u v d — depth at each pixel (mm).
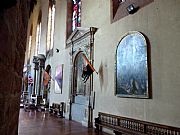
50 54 17219
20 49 1799
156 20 5871
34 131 7566
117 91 7301
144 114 5973
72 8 13922
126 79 6863
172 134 4969
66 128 8461
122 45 7238
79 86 10930
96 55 9141
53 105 14453
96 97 8812
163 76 5438
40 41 21609
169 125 5094
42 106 16766
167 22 5492
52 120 10891
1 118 1052
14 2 900
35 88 20000
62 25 14766
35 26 25438
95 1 9922
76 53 11461
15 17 1257
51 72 16375
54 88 15086
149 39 6062
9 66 1184
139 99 6242
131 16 7008
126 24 7230
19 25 1523
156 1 5961
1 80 992
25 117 11711
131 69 6652
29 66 24812
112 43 7988
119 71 7285
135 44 6566
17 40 1479
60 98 13633
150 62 5938
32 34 26891
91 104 9109
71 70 12023
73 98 11602
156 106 5566
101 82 8492
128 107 6699
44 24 20859
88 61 8914
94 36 9508
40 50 21203
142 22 6430
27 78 23891
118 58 7402
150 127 5684
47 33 18953
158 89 5555
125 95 6832
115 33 7859
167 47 5406
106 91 8078
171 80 5180
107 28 8477
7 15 1010
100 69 8656
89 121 9047
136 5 6887
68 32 13648
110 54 8047
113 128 6949
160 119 5391
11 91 1361
